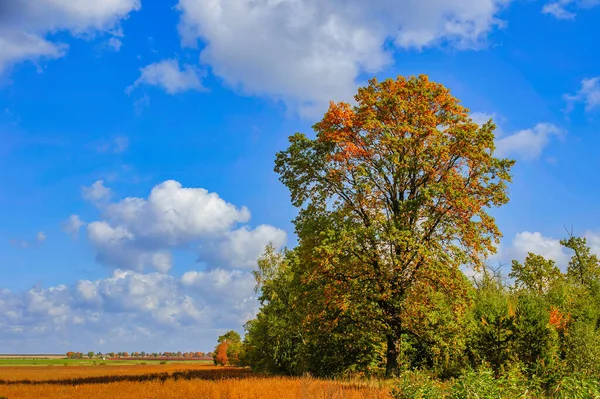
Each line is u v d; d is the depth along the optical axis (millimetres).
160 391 24266
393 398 13422
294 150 31734
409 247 27562
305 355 37031
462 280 27453
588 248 55688
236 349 115750
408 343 31281
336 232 28828
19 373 70812
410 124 30031
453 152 29438
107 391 25688
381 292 28266
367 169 29609
